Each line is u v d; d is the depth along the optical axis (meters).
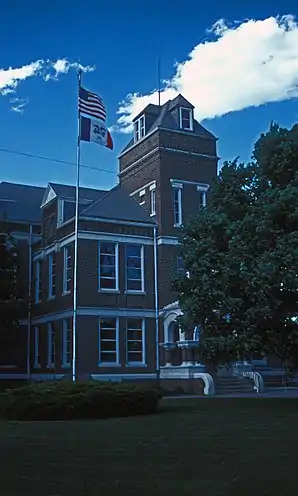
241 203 19.59
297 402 22.50
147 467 8.91
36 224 40.25
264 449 10.69
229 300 17.64
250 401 23.34
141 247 34.53
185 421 15.85
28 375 37.69
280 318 17.66
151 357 33.34
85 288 32.22
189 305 18.72
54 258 36.34
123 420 16.38
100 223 33.38
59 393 17.34
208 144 37.84
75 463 9.30
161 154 36.12
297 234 16.83
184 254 19.64
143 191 37.38
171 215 35.53
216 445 11.21
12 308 29.14
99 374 31.75
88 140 28.22
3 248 29.94
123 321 33.03
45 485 7.68
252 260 17.67
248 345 17.92
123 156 40.31
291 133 19.17
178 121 37.31
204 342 18.61
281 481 7.83
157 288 34.28
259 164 19.55
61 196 35.75
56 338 34.38
